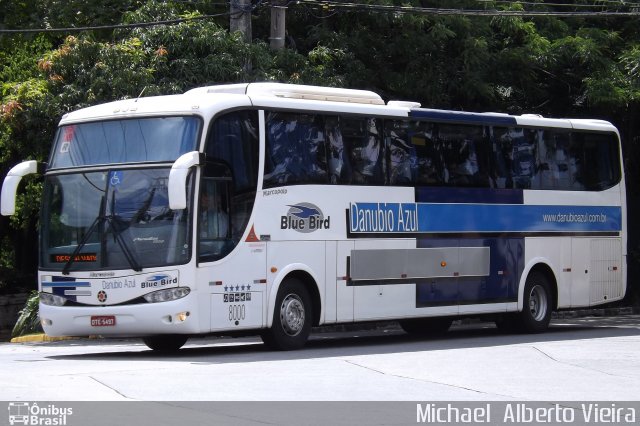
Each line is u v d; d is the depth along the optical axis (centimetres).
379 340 2755
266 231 2227
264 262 2220
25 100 3058
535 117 2916
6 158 3575
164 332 2080
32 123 3053
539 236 2886
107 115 2205
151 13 3195
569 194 2983
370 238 2452
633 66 3662
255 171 2214
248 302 2186
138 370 1830
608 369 1950
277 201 2255
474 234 2706
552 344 2488
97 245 2131
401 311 2516
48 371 1809
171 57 3139
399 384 1698
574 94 3866
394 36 3575
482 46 3506
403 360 2055
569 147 3002
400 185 2531
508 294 2797
